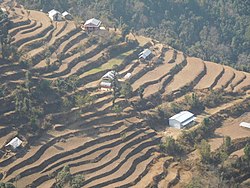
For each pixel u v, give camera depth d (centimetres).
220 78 13562
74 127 10812
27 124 10481
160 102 12231
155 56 14212
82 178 9194
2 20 13138
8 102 10731
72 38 13750
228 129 11538
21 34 13275
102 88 12150
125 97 11950
